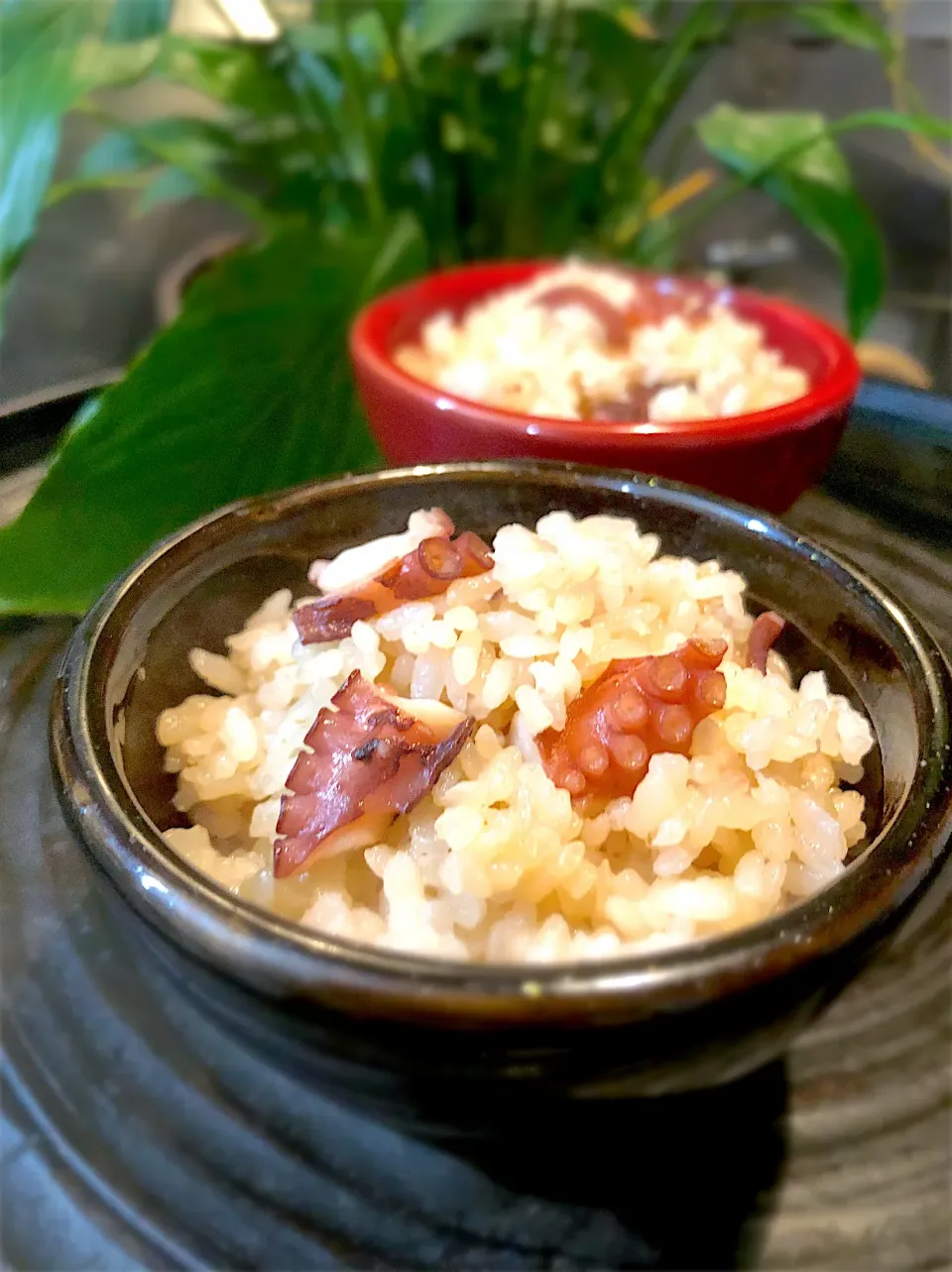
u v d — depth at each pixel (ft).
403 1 1.13
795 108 1.98
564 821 0.53
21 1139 0.50
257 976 0.44
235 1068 0.53
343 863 0.55
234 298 0.92
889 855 0.48
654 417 0.88
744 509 0.66
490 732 0.56
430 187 1.30
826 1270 0.48
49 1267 0.47
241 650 0.64
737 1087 0.53
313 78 1.26
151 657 0.60
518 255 1.34
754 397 0.89
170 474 0.77
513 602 0.60
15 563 0.71
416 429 0.85
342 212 1.30
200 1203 0.49
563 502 0.69
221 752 0.58
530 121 1.23
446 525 0.64
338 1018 0.44
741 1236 0.49
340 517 0.67
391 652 0.60
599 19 1.25
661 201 1.41
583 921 0.53
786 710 0.58
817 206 1.22
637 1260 0.48
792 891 0.54
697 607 0.62
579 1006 0.43
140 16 1.02
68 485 0.74
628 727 0.55
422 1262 0.48
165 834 0.55
